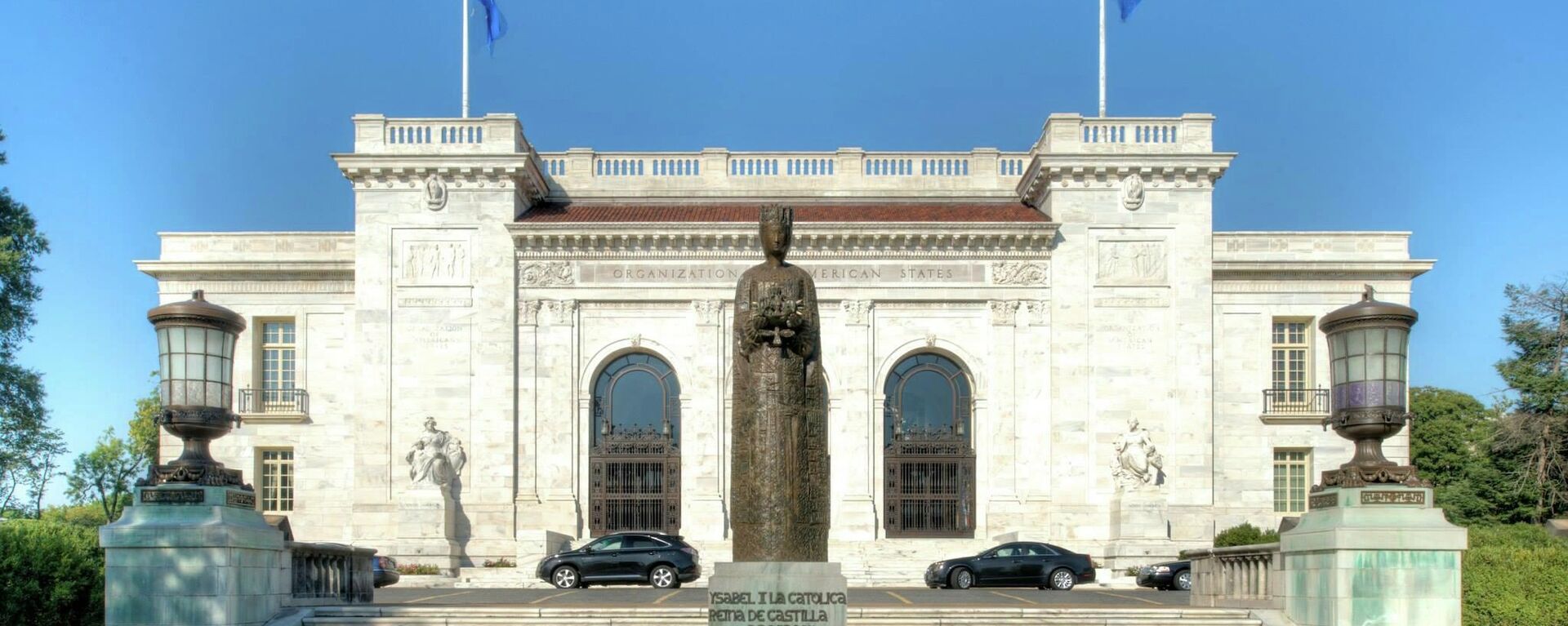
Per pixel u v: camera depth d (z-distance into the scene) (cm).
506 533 6359
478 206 6531
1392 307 2984
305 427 6788
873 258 6550
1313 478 6738
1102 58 6794
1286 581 3147
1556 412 6862
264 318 6894
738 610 2288
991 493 6425
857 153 7162
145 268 6794
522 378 6500
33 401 6156
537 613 3362
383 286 6500
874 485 6462
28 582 3312
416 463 6328
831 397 6512
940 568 5369
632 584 5375
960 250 6550
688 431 6456
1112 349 6506
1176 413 6481
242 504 3109
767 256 2494
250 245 6912
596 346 6538
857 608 3481
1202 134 6625
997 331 6512
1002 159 7219
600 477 6525
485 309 6488
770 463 2402
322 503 6738
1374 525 2902
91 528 3769
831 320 6550
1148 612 3394
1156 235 6556
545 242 6512
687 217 6694
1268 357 6781
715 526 6362
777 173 7175
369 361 6469
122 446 10531
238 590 3002
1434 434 9138
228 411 3130
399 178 6538
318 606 3359
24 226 5922
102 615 3516
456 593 4694
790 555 2384
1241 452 6712
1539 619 3341
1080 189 6562
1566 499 6825
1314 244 6900
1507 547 3569
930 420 6606
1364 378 2994
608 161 7175
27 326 6031
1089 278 6519
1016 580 5356
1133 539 6238
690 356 6519
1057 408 6462
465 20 6756
